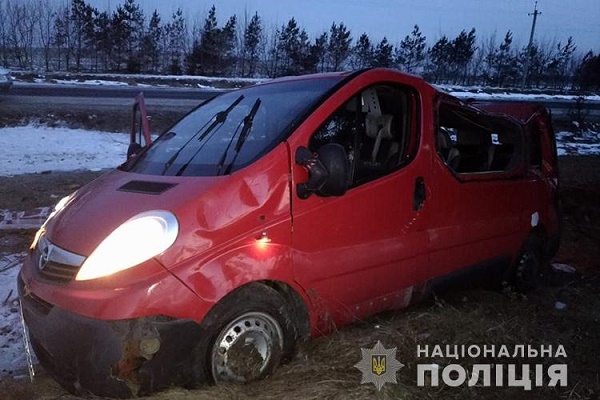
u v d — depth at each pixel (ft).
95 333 9.46
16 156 41.55
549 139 19.65
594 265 23.31
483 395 11.10
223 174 11.23
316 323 11.93
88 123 53.11
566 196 34.17
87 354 9.57
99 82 92.48
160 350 9.71
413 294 14.08
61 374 10.28
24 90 69.15
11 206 27.89
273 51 139.74
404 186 13.28
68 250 10.39
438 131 14.42
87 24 130.41
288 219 11.17
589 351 13.38
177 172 11.97
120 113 56.29
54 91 70.44
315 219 11.57
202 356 10.26
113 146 46.96
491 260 16.16
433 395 10.88
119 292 9.52
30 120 51.93
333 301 12.14
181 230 10.12
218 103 14.92
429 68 160.15
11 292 17.33
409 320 13.71
